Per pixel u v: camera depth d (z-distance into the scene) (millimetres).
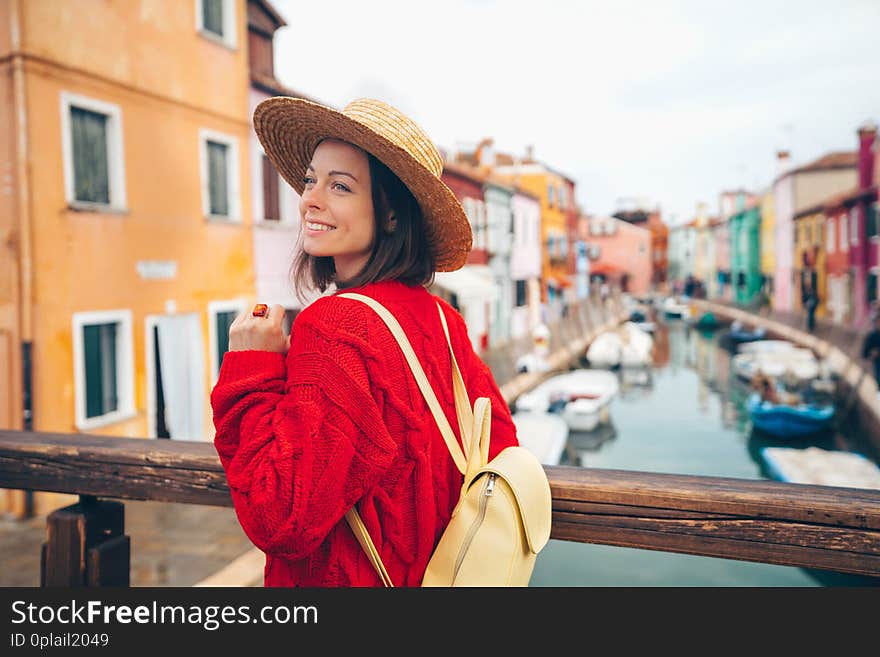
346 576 942
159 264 9859
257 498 864
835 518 1035
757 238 57375
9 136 7859
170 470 1395
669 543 1128
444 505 1026
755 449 18938
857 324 31812
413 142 1073
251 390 954
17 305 7914
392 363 965
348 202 1068
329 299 986
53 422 8141
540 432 16094
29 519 7805
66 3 8359
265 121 1162
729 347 40188
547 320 36562
